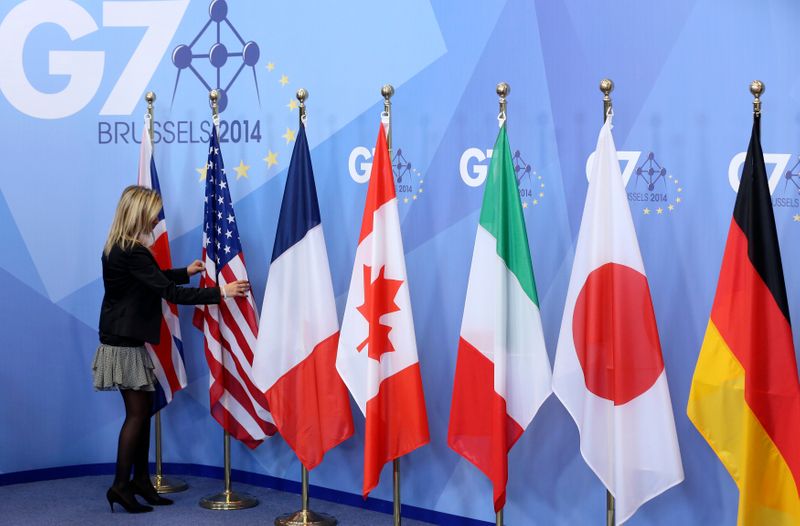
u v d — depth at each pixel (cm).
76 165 479
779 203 329
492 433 342
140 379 400
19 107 475
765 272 302
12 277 475
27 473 477
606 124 331
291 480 453
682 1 344
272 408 390
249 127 456
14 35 474
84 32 477
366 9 421
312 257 390
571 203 369
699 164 342
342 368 370
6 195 474
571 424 371
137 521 399
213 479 475
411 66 408
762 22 330
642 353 320
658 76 349
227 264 418
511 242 346
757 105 306
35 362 479
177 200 474
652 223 352
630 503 319
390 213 366
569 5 368
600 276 327
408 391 361
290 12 443
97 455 486
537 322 341
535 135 377
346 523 401
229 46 459
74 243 479
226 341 423
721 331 308
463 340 350
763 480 300
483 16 389
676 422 347
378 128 418
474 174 391
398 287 363
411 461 412
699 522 343
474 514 396
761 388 300
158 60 473
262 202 454
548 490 377
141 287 401
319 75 435
